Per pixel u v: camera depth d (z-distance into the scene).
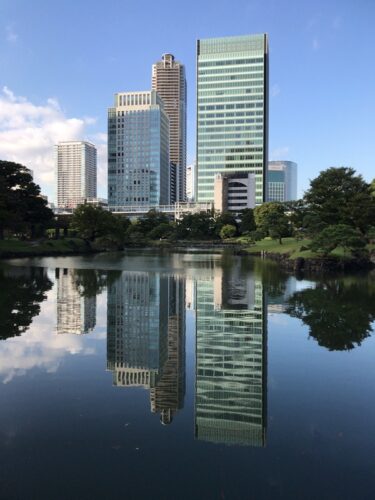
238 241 127.81
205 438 8.49
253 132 191.38
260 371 12.68
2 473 7.22
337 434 8.72
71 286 31.14
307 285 32.75
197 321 19.50
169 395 10.77
